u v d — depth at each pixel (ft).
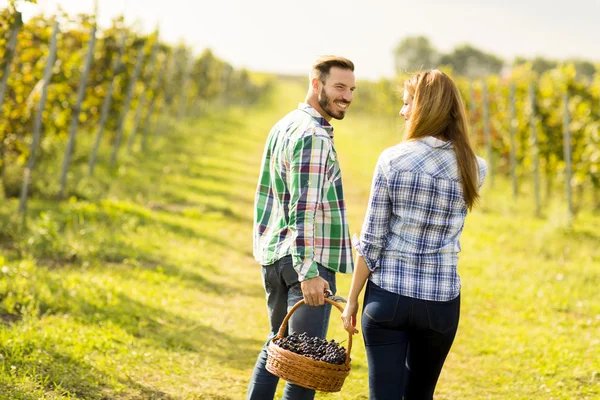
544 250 40.65
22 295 22.68
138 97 71.10
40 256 29.35
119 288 25.20
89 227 34.06
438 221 11.53
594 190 63.77
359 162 87.10
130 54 61.21
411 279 11.45
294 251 12.28
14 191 41.86
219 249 36.58
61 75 42.04
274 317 13.70
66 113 46.44
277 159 13.05
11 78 38.50
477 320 26.73
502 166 78.64
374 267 11.69
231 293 28.43
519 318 27.20
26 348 17.85
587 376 20.70
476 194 11.71
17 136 39.47
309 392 12.56
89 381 16.72
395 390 11.55
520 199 62.49
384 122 154.30
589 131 56.18
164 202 47.50
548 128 61.46
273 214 13.44
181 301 25.82
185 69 107.24
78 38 48.29
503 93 69.31
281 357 11.95
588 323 26.58
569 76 59.62
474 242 41.52
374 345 11.71
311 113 13.15
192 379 18.26
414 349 12.14
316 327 12.85
